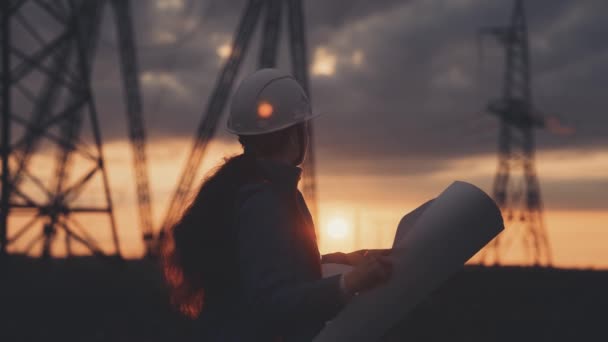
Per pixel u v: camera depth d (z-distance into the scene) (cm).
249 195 221
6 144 2292
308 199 4391
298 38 4278
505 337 1509
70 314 1727
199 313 234
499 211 208
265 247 210
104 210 2550
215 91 4503
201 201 228
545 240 6319
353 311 211
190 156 4462
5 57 2280
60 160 3950
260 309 208
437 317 1694
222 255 223
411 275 205
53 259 2831
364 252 264
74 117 3994
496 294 2239
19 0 2273
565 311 1889
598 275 3111
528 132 6444
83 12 4422
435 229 206
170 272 236
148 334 1448
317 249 222
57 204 2427
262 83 243
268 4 4462
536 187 6450
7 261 2261
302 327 223
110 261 2594
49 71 2425
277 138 238
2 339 1416
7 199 2289
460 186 212
